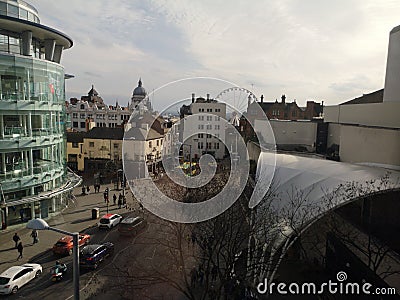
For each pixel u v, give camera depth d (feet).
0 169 77.56
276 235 44.96
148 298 46.98
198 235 47.55
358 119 75.87
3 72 75.77
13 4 85.15
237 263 46.73
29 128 82.33
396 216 49.65
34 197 82.48
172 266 49.19
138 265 52.80
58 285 53.06
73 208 101.24
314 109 211.00
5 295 49.11
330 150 95.25
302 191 53.42
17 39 87.45
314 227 54.60
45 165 88.17
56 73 90.94
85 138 159.43
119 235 77.15
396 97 72.74
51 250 67.77
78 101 258.78
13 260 62.75
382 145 59.52
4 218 77.97
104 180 146.00
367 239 49.75
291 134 101.35
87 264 58.70
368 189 45.85
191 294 40.32
